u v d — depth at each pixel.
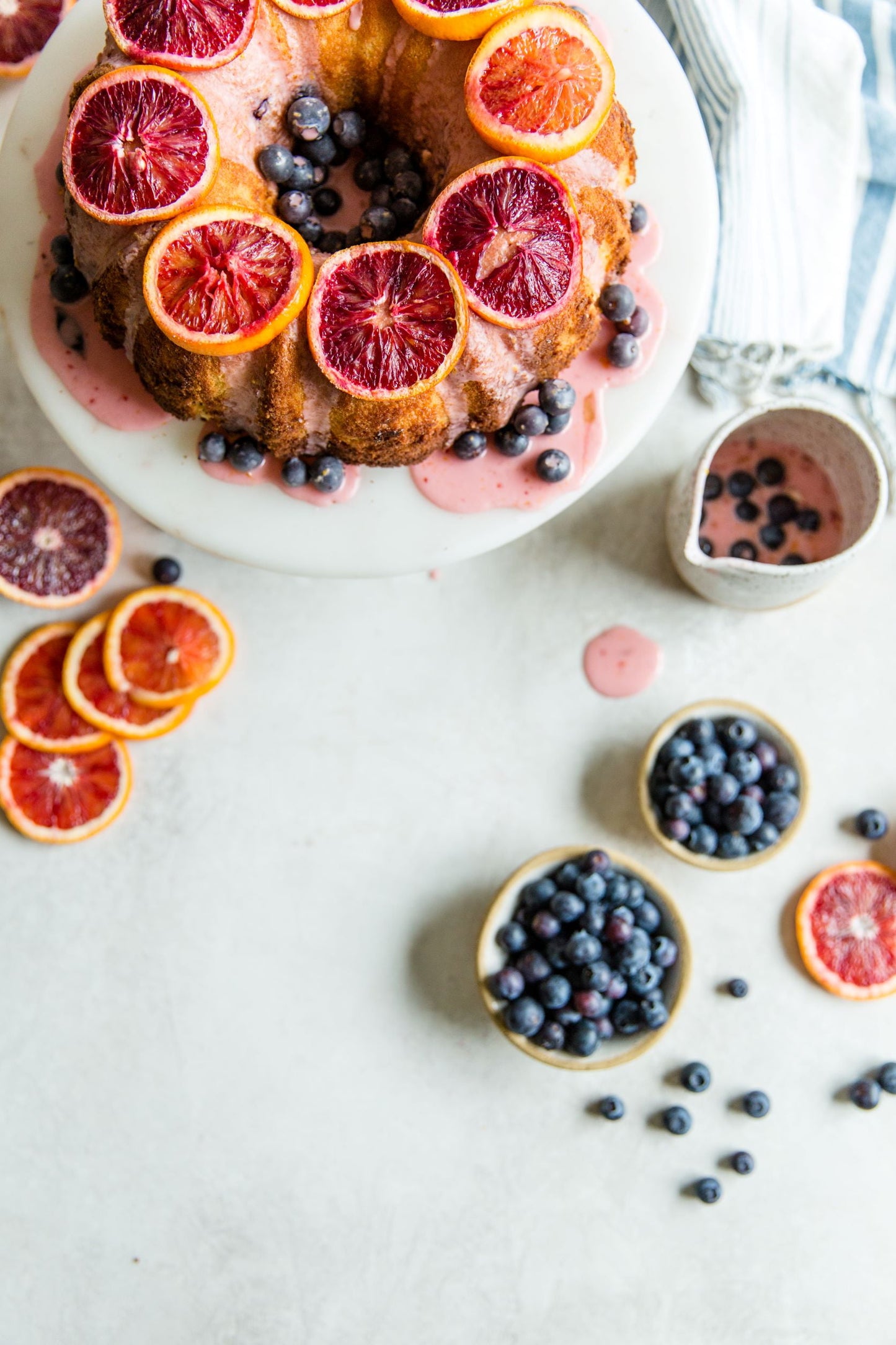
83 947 0.93
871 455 0.86
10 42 0.90
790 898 0.94
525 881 0.89
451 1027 0.93
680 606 0.94
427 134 0.80
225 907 0.93
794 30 0.88
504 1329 0.92
